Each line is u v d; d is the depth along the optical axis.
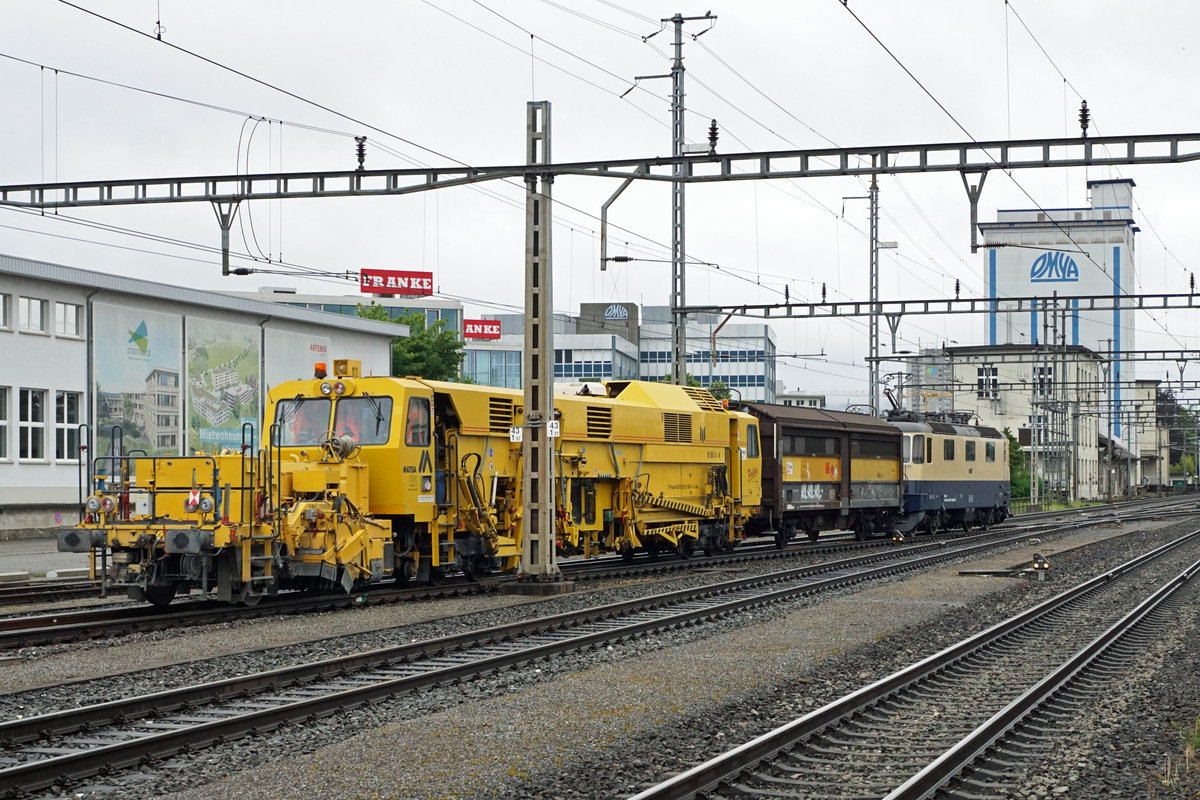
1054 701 13.52
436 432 23.92
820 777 10.00
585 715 12.03
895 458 45.12
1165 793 9.76
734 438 34.72
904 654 17.03
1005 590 25.80
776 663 15.55
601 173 22.28
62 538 19.31
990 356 98.56
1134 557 35.94
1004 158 20.22
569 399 27.16
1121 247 127.75
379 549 21.64
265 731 11.08
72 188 23.39
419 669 14.54
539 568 23.75
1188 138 19.58
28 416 40.41
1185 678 15.16
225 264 23.03
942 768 9.95
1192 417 147.38
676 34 40.03
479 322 101.50
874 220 50.56
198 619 18.53
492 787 9.42
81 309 42.25
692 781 9.25
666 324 119.50
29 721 10.66
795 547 39.06
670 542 31.52
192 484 19.31
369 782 9.49
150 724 11.31
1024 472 89.50
